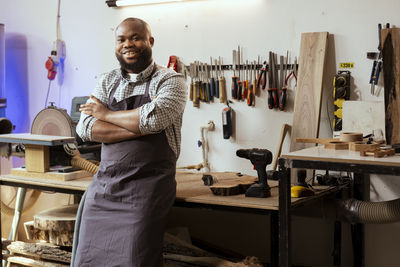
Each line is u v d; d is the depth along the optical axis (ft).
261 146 12.48
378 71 10.91
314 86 11.43
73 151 11.14
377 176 11.50
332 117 11.70
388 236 11.54
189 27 13.17
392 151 8.20
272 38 12.17
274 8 12.10
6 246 11.95
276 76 12.14
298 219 12.50
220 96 12.67
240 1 12.48
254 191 9.36
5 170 15.20
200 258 9.91
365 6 11.19
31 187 10.93
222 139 12.95
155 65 9.79
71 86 14.96
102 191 9.29
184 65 13.25
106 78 9.95
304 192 9.18
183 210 13.83
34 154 11.07
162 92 9.22
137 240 8.86
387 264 11.60
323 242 12.25
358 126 10.93
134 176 9.09
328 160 7.89
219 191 9.57
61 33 14.96
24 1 15.47
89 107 9.43
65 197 13.79
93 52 14.56
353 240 11.53
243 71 12.52
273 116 12.27
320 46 11.45
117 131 9.12
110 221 9.16
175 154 9.58
